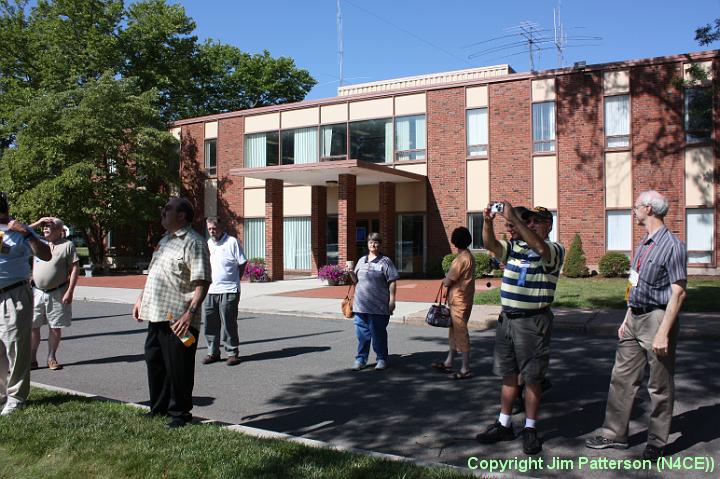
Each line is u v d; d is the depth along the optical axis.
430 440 5.13
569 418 5.63
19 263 5.69
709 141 18.70
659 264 4.39
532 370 4.69
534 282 4.66
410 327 11.84
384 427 5.51
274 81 45.41
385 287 7.92
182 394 5.17
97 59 30.95
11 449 4.52
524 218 4.84
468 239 7.41
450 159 22.58
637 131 19.66
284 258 26.36
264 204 26.52
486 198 21.92
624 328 4.71
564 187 20.70
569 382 7.04
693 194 18.91
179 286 5.11
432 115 22.94
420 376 7.55
